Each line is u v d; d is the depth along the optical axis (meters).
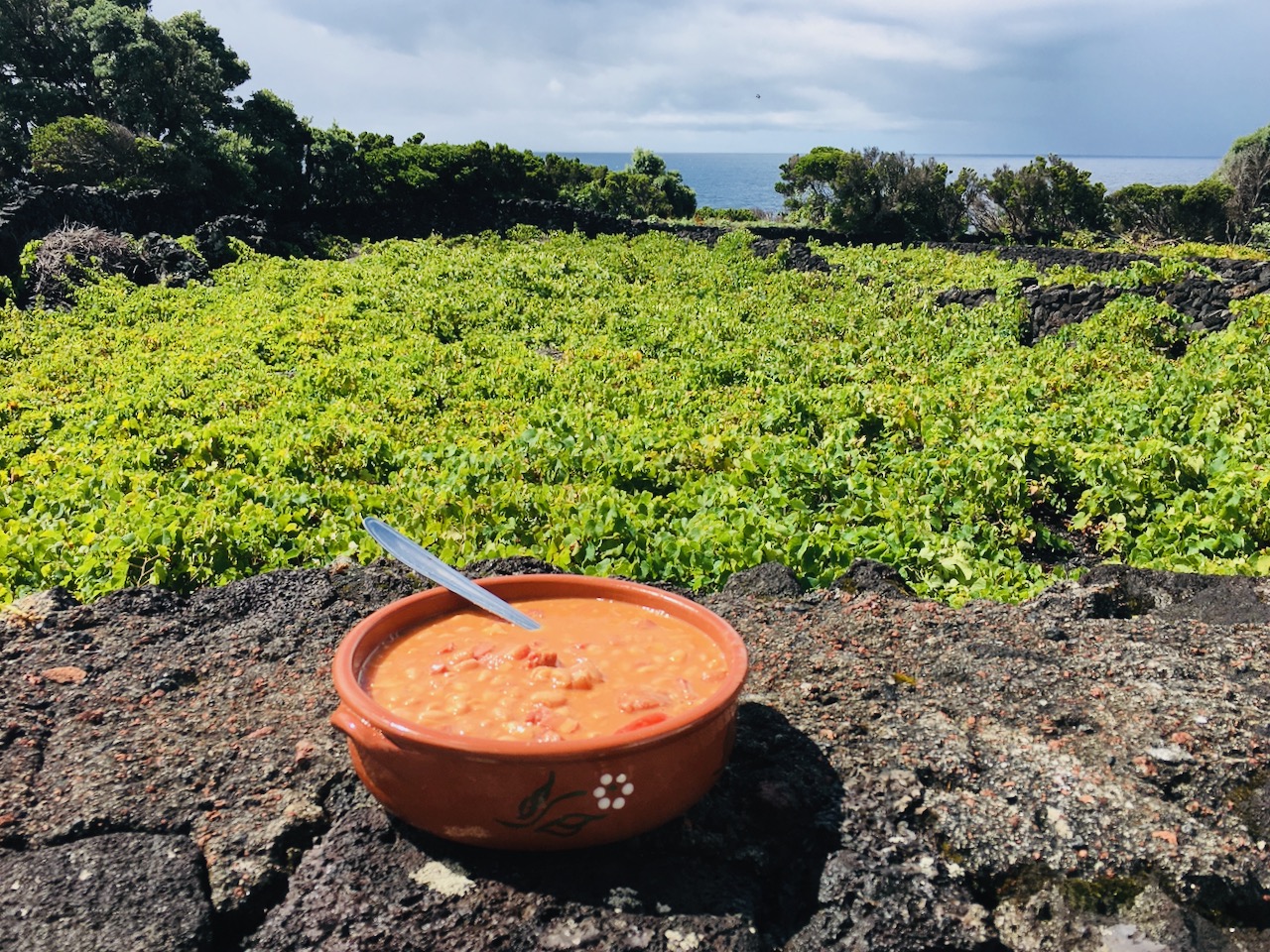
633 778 0.44
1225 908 0.49
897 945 0.45
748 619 0.78
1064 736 0.60
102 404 2.41
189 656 0.71
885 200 8.66
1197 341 2.95
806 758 0.56
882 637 0.73
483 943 0.44
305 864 0.49
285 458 1.79
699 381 2.79
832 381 2.78
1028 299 3.61
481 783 0.43
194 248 4.74
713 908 0.46
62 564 1.11
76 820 0.52
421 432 2.19
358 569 0.88
